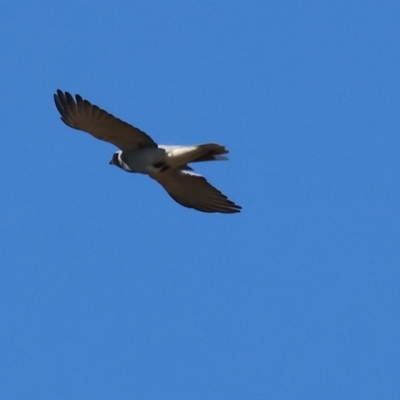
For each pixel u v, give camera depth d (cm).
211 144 1802
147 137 1811
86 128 1795
